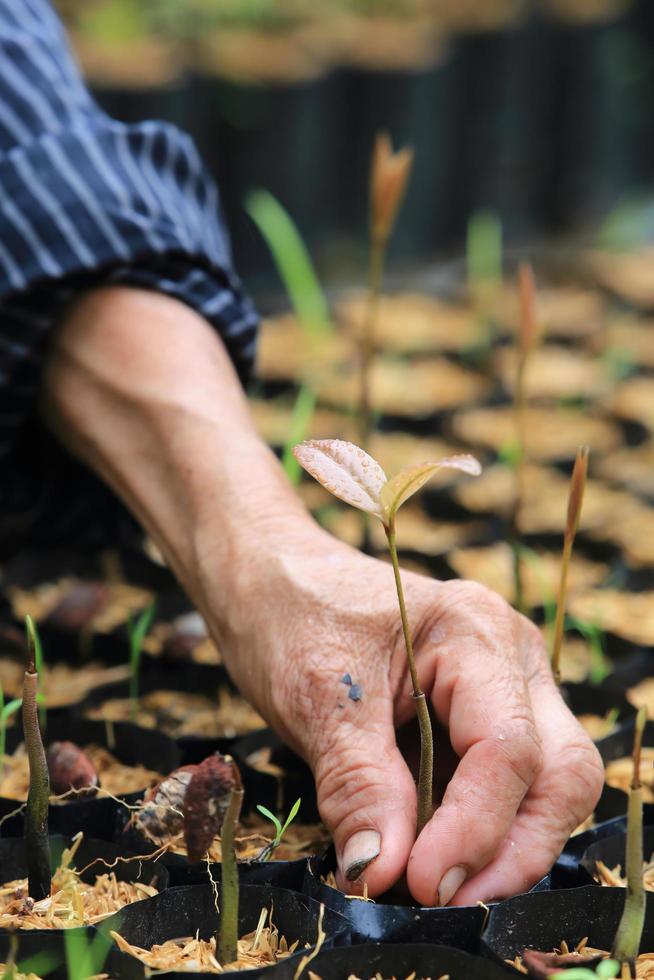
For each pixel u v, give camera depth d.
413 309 1.74
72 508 0.96
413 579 0.78
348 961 0.73
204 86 2.05
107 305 0.86
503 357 1.51
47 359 0.87
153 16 2.19
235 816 0.72
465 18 2.32
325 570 0.78
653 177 2.60
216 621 0.80
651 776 0.85
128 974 0.72
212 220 0.92
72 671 0.94
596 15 2.43
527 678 0.77
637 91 2.53
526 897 0.74
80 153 0.88
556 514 1.10
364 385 0.99
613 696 0.88
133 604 1.00
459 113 2.30
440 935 0.74
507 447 1.03
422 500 1.12
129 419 0.85
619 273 1.87
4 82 0.89
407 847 0.74
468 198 2.35
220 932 0.73
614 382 1.42
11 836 0.80
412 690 0.74
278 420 1.34
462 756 0.75
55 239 0.86
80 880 0.77
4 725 0.82
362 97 2.18
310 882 0.75
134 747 0.85
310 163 2.13
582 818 0.75
